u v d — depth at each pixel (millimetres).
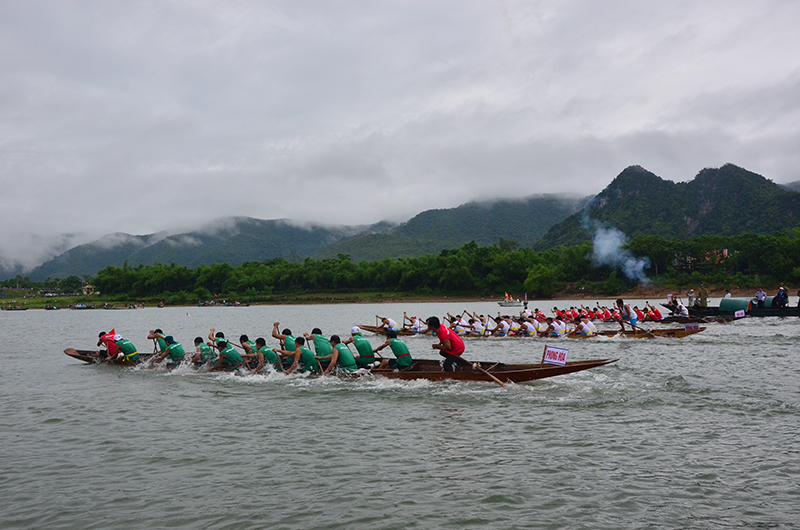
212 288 176750
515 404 15055
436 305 123938
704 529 7555
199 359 21391
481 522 7828
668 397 15500
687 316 41156
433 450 11109
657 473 9602
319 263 179000
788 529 7516
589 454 10672
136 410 14977
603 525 7695
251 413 14461
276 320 69000
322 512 8211
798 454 10445
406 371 18234
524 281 138625
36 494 9055
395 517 8016
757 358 22703
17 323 70562
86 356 24312
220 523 7906
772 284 118688
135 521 8000
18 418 14227
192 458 10805
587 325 31578
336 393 16828
